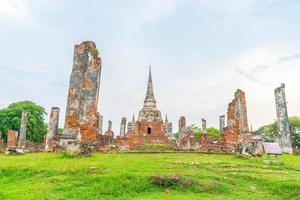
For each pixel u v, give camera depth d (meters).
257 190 12.38
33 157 18.77
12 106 56.75
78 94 22.02
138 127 58.81
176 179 12.21
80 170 13.39
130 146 40.34
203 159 19.53
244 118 26.17
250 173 14.63
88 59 21.16
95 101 20.39
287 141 31.61
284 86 33.00
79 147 18.59
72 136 21.52
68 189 11.33
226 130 28.61
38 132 55.59
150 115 59.66
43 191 11.00
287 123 32.06
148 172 13.36
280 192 12.05
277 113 32.84
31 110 55.19
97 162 15.71
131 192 11.34
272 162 18.42
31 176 13.25
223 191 11.88
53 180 12.27
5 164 15.20
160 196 10.98
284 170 16.30
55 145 24.86
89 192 11.11
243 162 18.66
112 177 12.25
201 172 14.29
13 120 52.06
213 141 34.50
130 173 12.70
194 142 36.12
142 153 25.84
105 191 11.22
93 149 20.62
